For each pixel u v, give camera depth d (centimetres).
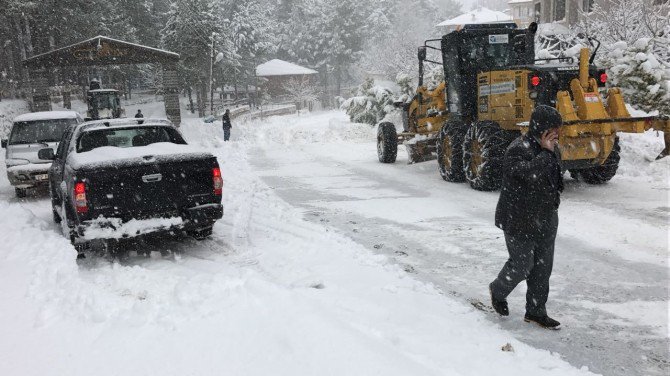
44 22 3716
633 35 1681
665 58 1579
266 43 6322
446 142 1129
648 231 670
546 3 3083
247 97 6003
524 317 429
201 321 380
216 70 4984
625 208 796
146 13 5288
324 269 549
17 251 573
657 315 433
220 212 639
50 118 1261
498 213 411
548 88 892
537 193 386
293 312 380
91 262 620
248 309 394
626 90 1291
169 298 439
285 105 6028
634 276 522
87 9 4053
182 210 624
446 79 1159
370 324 385
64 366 323
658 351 373
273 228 754
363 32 7081
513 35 1103
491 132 960
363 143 2092
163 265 591
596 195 902
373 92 2484
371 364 305
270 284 443
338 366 305
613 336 398
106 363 326
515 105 956
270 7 7525
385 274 533
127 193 593
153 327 375
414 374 295
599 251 604
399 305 445
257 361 318
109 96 2755
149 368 318
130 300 436
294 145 2108
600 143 870
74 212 595
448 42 1120
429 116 1287
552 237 399
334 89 7150
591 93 859
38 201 1134
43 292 448
